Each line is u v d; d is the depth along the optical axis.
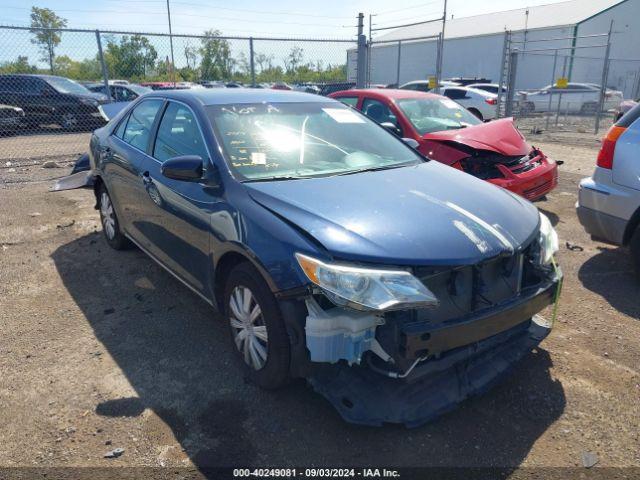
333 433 2.58
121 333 3.54
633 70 29.58
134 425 2.62
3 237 5.52
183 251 3.45
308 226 2.53
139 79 12.76
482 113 18.06
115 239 4.96
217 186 3.06
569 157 11.08
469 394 2.66
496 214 2.85
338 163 3.45
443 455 2.45
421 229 2.57
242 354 2.99
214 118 3.45
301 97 4.11
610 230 4.31
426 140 6.13
